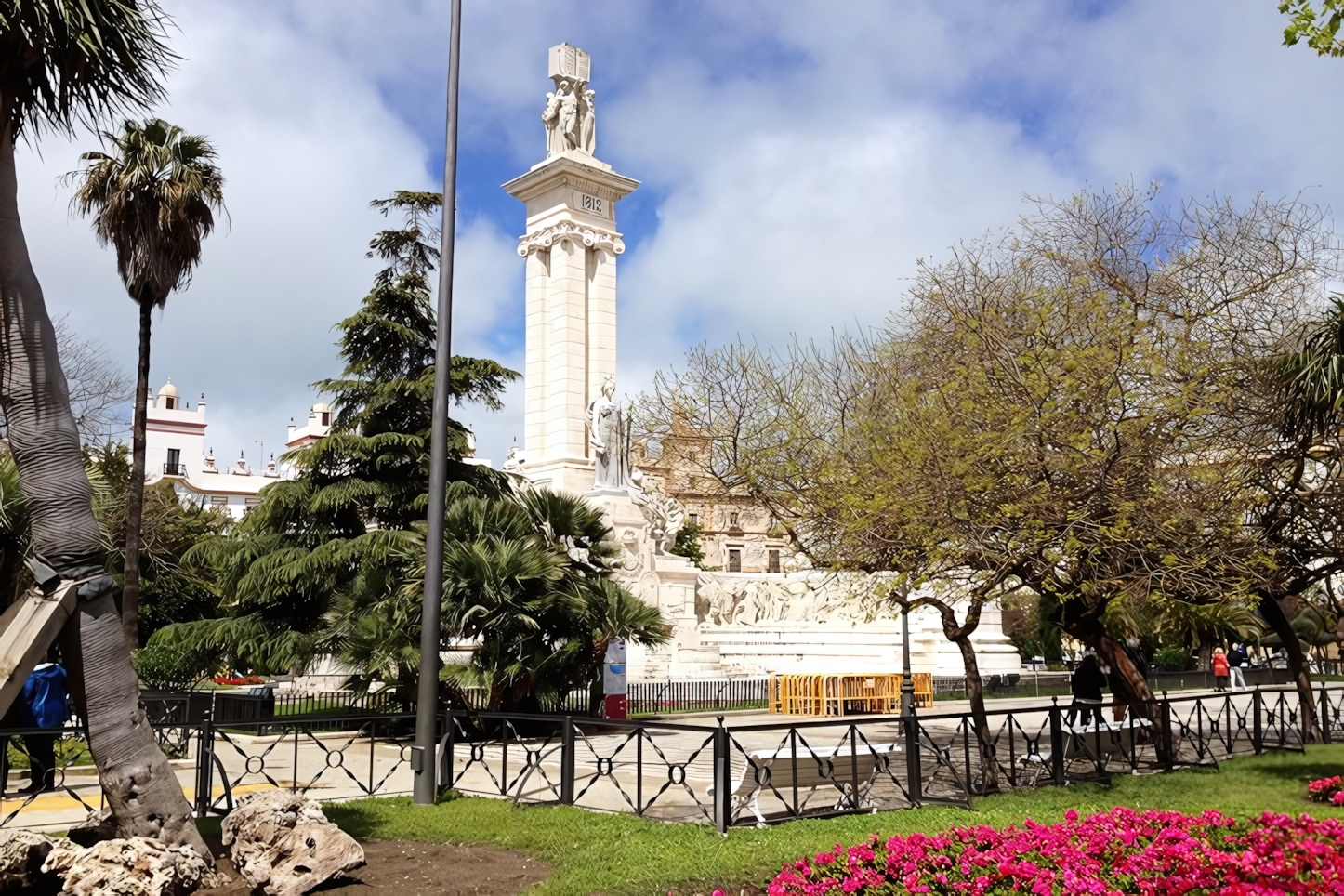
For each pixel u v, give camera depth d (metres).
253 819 8.17
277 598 25.59
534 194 45.16
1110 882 6.84
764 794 12.36
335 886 8.22
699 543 56.69
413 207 29.19
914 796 11.32
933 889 6.92
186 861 7.62
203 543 27.75
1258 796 11.94
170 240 20.03
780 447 17.48
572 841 9.63
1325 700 17.94
